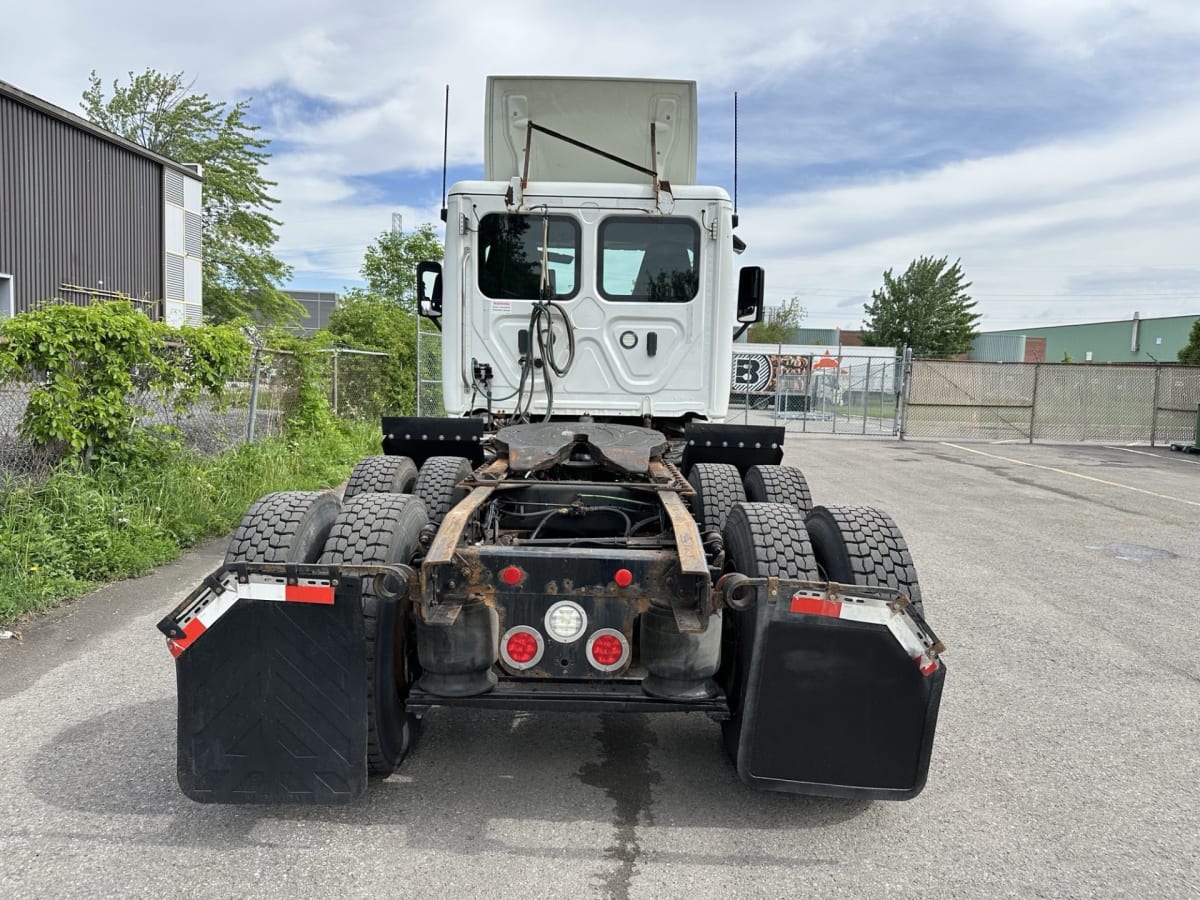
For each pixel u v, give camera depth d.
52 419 6.77
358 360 16.39
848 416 26.91
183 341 8.21
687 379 5.92
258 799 2.96
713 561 3.64
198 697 2.91
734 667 3.31
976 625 5.87
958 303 51.16
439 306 6.55
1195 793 3.55
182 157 34.50
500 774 3.61
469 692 3.17
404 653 3.40
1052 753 3.91
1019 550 8.49
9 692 4.27
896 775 3.00
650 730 4.12
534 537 3.95
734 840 3.12
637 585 3.02
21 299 20.59
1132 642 5.55
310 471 10.51
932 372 23.52
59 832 3.04
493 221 5.79
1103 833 3.22
